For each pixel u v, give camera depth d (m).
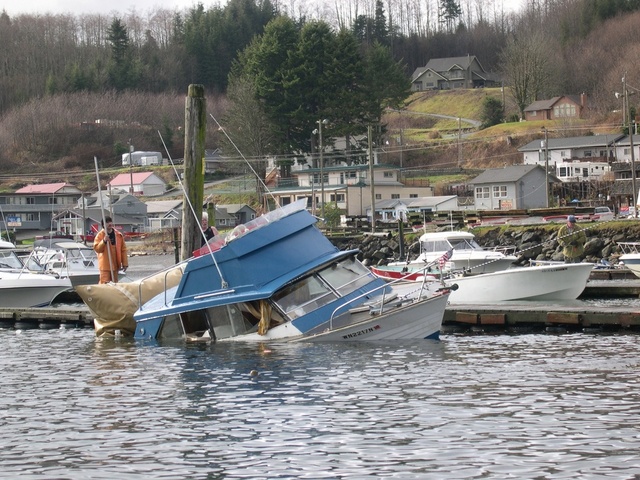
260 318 49.22
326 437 29.80
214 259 49.41
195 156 59.56
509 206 199.75
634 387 35.69
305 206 52.19
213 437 30.33
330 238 152.50
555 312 53.59
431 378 38.47
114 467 27.36
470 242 89.62
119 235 59.53
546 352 44.78
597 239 126.81
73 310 66.62
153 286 55.75
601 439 28.45
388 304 49.00
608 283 83.19
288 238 50.16
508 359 42.81
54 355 49.31
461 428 30.22
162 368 43.31
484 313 54.84
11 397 37.69
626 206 194.25
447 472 25.88
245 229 49.88
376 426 30.86
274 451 28.48
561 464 26.17
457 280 70.62
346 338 48.00
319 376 39.50
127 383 40.06
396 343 47.75
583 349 45.50
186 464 27.47
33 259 93.56
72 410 34.94
